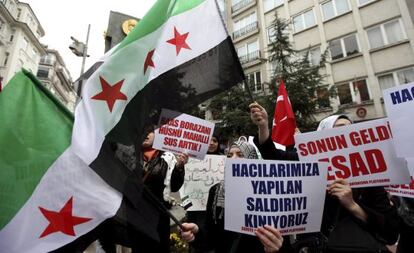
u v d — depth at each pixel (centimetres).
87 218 184
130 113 213
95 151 192
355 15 1477
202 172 429
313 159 212
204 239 278
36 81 204
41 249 174
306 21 1669
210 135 356
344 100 1412
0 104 191
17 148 186
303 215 182
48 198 183
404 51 1303
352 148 203
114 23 712
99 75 216
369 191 204
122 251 401
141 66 230
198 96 247
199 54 262
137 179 199
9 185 180
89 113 203
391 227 186
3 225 174
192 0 277
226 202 180
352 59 1440
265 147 271
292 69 1086
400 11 1345
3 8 3400
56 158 190
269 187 182
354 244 183
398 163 190
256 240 238
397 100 196
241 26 2083
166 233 300
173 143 336
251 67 1873
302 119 977
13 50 3597
